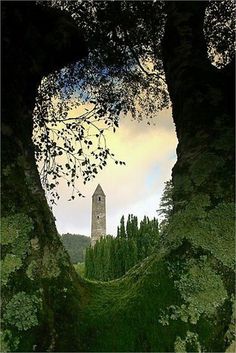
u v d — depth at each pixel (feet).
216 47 14.76
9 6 8.70
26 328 6.37
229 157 8.22
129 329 6.73
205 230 7.44
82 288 8.16
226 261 7.06
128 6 13.39
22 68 8.91
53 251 7.57
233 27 14.37
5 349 6.13
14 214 7.15
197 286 6.89
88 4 13.25
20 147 8.06
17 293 6.54
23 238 7.06
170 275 7.22
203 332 6.53
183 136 9.27
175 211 8.37
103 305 7.57
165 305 6.86
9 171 7.50
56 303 6.98
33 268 6.93
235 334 6.63
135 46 15.11
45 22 9.84
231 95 9.20
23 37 9.07
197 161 8.41
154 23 14.08
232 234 7.29
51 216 8.27
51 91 16.55
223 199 7.72
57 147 15.78
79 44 10.43
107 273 69.26
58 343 6.50
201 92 9.41
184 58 10.30
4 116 7.95
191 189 8.18
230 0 13.91
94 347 6.55
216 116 8.87
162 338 6.53
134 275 8.55
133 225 73.20
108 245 72.08
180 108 9.84
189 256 7.26
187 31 10.65
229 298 6.82
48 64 10.03
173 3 11.30
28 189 7.75
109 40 14.37
